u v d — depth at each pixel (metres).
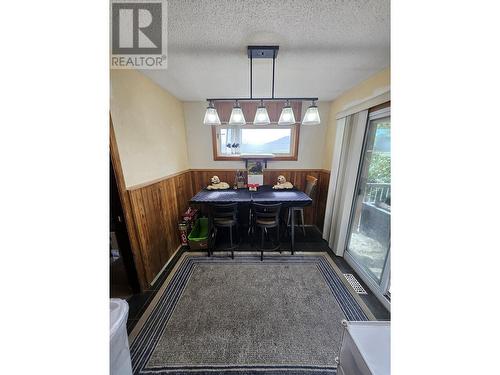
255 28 1.30
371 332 0.80
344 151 2.56
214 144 3.46
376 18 1.19
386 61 1.78
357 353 0.73
